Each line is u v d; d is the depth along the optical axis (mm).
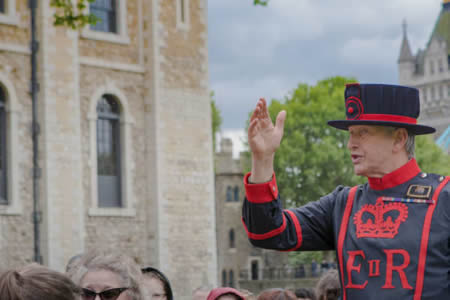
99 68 20531
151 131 21125
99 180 20547
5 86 18969
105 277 3807
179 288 21141
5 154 19047
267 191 3281
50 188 19172
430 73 94438
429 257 3010
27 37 19453
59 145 19484
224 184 66812
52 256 19031
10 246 18641
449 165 34094
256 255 67188
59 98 19594
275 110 50156
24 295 2537
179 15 21859
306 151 48219
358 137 3277
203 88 22250
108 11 21109
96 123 20453
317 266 55469
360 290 3100
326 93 50250
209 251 21984
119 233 20547
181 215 21453
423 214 3084
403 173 3209
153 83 21141
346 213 3303
